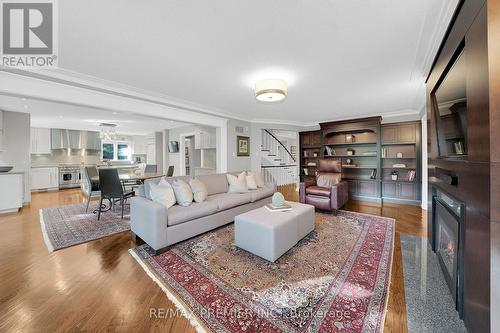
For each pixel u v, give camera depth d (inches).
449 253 68.3
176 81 115.4
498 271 40.4
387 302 61.3
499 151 39.9
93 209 170.2
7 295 64.5
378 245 99.7
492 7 40.3
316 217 146.9
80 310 58.4
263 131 284.0
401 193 191.2
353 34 72.0
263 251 85.0
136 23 65.9
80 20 64.1
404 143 188.7
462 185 55.3
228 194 146.0
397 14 61.8
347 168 222.4
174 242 97.2
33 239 107.3
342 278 73.0
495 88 40.1
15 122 183.6
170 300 62.6
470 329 49.1
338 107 174.7
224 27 68.2
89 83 112.5
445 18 61.9
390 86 122.3
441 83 75.6
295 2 57.1
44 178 261.1
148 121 237.9
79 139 292.5
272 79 106.7
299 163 257.1
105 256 89.7
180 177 130.5
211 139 237.6
